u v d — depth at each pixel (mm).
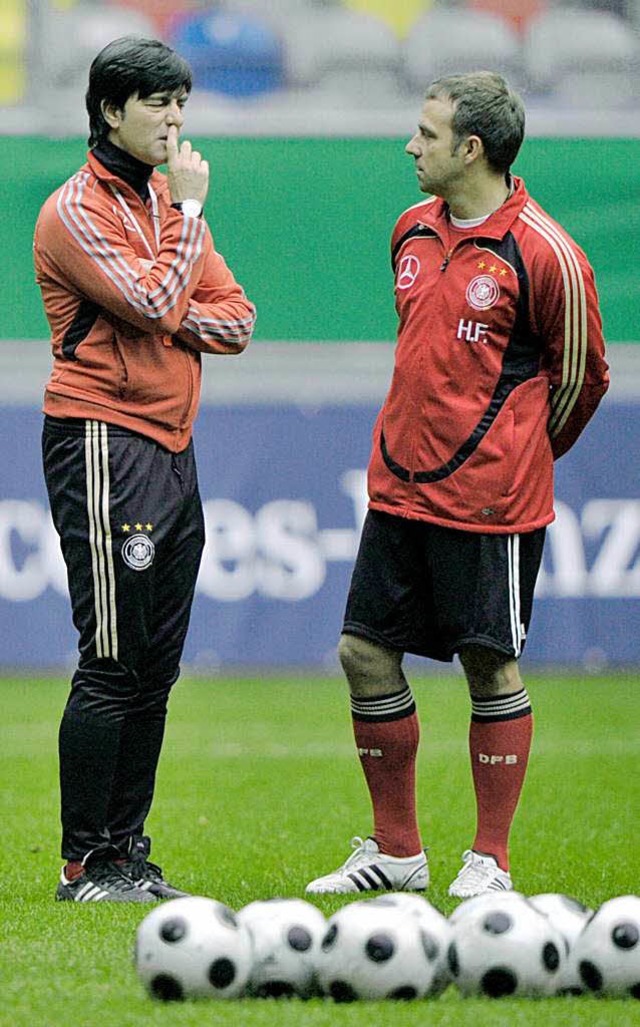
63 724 19750
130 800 20219
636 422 43875
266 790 29406
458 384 19906
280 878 21484
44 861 22734
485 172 19859
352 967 13688
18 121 43844
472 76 19844
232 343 20172
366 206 44750
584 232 44750
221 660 43125
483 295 19781
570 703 39312
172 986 13734
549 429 20766
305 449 43438
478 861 20234
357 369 45125
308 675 43062
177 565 20125
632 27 48594
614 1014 13328
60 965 15289
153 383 19547
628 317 44781
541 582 43562
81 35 46000
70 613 42625
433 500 19938
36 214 43781
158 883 19938
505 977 13828
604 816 26625
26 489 42500
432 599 20547
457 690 41688
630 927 13953
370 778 20766
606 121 44844
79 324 19516
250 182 44469
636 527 43781
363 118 44750
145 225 19938
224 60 47312
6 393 43875
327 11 48406
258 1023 12883
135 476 19484
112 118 19547
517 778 20422
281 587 43312
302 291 44750
